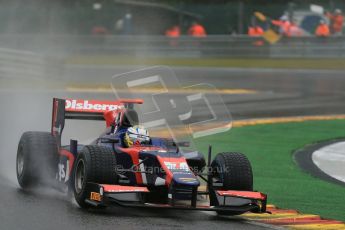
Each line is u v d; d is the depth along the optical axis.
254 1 144.50
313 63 128.25
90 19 146.50
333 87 103.94
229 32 142.62
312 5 138.12
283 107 83.06
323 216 33.72
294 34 135.88
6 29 146.62
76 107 38.62
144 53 134.50
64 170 35.81
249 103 85.38
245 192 31.75
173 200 30.33
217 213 33.44
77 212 31.48
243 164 32.78
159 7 144.25
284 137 61.00
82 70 116.62
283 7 140.25
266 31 131.75
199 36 133.50
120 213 31.86
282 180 43.09
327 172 46.44
